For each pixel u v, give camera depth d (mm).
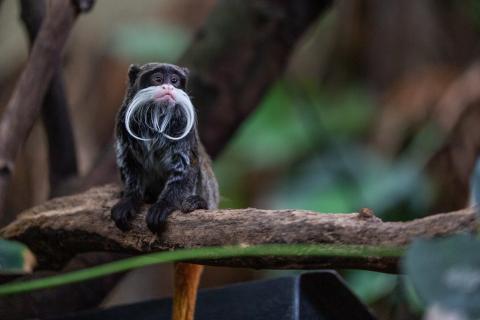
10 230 6387
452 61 12000
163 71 6617
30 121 6793
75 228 6012
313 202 11531
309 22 9234
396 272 4219
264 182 13469
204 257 4672
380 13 12531
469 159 10344
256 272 13328
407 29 12336
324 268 4480
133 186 6578
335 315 6266
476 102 10461
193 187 6688
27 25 7539
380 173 11195
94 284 7629
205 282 13758
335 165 11945
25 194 11188
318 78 13305
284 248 4305
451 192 10492
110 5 13008
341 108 12953
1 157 6676
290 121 13203
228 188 13508
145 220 5656
